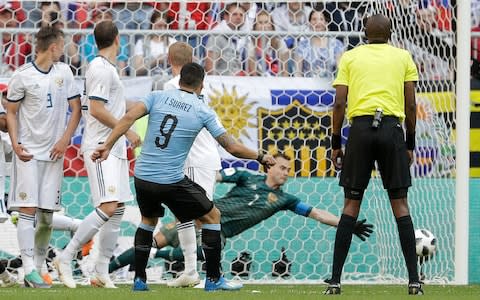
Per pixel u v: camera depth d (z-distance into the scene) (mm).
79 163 33250
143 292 23453
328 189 33688
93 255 31984
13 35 34688
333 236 33406
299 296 22062
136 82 33906
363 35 34562
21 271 31922
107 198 26641
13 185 27344
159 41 35031
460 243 31297
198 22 36500
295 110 33625
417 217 33688
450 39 33156
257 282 32344
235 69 34656
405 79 23312
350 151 22828
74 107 27500
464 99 31172
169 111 22891
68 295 22000
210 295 22078
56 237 32438
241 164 33062
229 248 33125
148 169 22938
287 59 34656
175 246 31797
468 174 31266
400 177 22750
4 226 31812
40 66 27266
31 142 27234
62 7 36375
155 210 23719
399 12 34344
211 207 23734
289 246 33281
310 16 36281
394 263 33312
